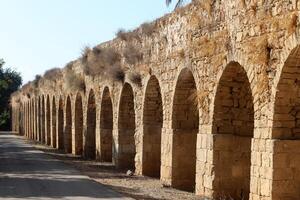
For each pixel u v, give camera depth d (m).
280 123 13.66
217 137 17.17
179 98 20.67
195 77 18.66
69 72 39.25
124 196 16.59
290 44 12.90
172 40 20.91
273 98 13.63
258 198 14.13
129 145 28.23
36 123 61.59
